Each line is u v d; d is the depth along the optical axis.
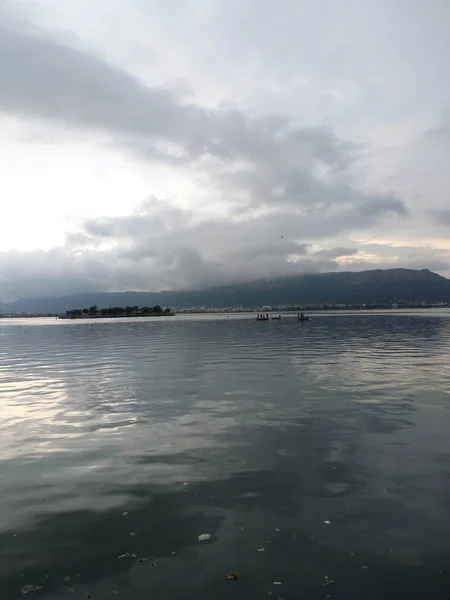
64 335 72.69
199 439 11.27
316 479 8.55
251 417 13.41
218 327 91.19
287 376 21.41
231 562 5.85
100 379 21.72
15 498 7.91
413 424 12.38
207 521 6.95
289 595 5.20
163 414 14.02
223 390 18.00
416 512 7.14
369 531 6.57
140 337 60.75
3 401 16.67
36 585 5.44
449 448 10.30
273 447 10.54
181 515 7.16
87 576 5.62
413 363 25.78
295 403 15.27
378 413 13.68
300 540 6.36
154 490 8.16
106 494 8.03
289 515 7.10
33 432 12.23
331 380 20.03
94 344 48.62
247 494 7.92
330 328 76.44
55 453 10.39
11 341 58.75
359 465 9.25
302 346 39.34
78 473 9.08
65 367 27.34
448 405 14.71
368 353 32.03
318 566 5.74
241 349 37.38
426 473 8.77
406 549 6.10
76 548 6.25
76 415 14.13
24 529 6.80
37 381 21.72
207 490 8.12
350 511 7.20
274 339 50.06
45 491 8.20
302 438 11.22
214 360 29.16
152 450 10.48
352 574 5.57
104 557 6.02
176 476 8.83
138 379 21.44
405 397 16.05
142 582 5.47
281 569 5.68
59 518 7.14
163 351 37.19
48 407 15.44
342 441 10.91
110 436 11.70
